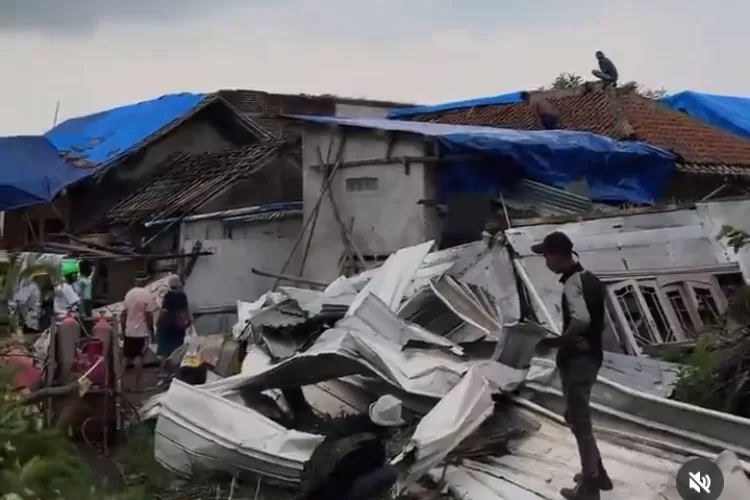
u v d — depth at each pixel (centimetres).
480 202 1421
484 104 2366
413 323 1119
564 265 793
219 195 2259
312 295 1369
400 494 809
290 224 2053
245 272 2069
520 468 867
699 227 1306
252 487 896
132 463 950
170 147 2814
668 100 2469
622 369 1061
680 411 886
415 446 820
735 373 982
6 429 686
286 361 984
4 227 2848
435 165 1725
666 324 1210
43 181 2603
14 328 1314
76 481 684
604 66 2258
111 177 2731
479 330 1096
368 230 1795
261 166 2316
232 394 1023
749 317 1061
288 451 881
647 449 877
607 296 1201
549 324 1099
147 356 1625
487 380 952
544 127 2136
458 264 1194
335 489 678
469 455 896
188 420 930
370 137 1795
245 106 3191
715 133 2162
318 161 1867
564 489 795
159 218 2217
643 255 1258
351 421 970
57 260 1933
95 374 1029
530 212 1697
